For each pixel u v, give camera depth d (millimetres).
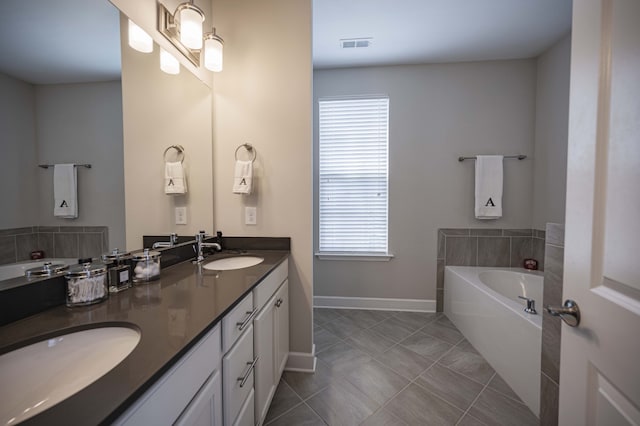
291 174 1871
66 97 960
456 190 2883
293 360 1895
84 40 1021
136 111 1277
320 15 2154
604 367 600
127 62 1219
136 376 517
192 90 1688
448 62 2844
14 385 601
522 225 2812
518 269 2748
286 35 1844
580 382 672
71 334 728
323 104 3014
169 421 609
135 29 1251
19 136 801
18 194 803
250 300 1147
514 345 1689
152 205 1381
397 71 2900
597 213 625
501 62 2795
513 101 2795
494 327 1922
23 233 816
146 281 1157
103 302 930
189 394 692
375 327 2566
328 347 2205
